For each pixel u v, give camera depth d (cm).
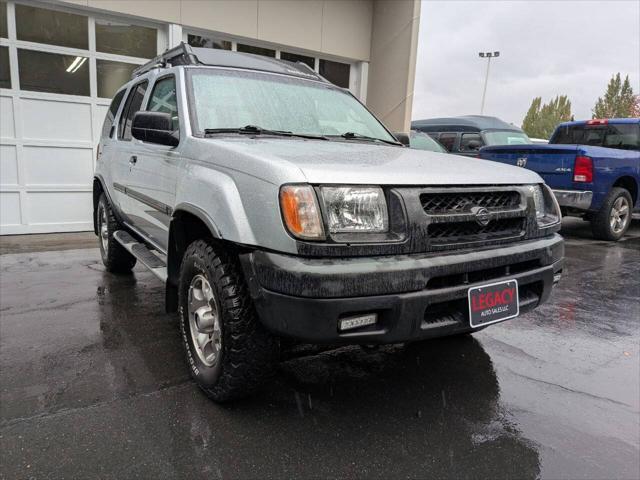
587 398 280
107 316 392
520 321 404
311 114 357
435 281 231
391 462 219
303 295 204
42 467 209
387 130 402
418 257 226
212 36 831
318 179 216
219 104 323
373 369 310
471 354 336
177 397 269
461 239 241
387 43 950
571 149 697
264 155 238
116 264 505
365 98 1003
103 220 530
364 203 222
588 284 519
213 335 258
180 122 311
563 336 374
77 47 728
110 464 212
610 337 374
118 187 443
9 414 248
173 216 291
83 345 335
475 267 237
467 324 238
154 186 342
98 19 736
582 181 692
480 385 292
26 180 721
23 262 571
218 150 263
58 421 243
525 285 269
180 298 283
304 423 247
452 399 275
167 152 319
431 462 220
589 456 227
